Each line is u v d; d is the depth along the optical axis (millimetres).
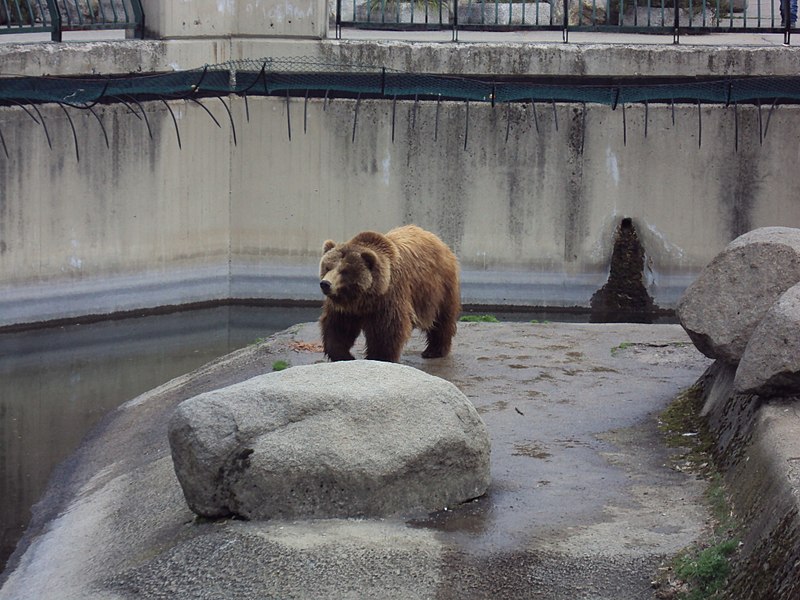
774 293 8539
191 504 7645
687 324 8930
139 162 17328
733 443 8062
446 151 18438
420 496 7629
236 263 18844
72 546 8547
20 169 16000
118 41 16875
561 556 6938
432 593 6641
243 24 18219
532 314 18719
